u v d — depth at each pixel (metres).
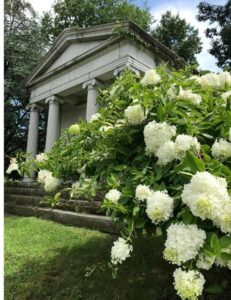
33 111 17.97
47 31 27.50
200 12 22.20
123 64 11.70
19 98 20.44
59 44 15.89
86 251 4.75
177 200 1.93
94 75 13.34
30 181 12.57
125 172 2.68
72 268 4.09
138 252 4.19
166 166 2.20
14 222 7.70
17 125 21.78
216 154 2.12
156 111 2.61
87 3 26.97
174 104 2.50
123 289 3.36
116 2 27.02
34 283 3.79
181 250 1.60
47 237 5.84
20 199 10.63
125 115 2.75
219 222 1.64
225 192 1.62
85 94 16.77
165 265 3.82
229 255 1.62
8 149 22.06
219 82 2.97
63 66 15.18
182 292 1.55
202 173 1.67
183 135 2.11
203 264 1.63
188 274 1.58
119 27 11.73
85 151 3.16
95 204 6.82
